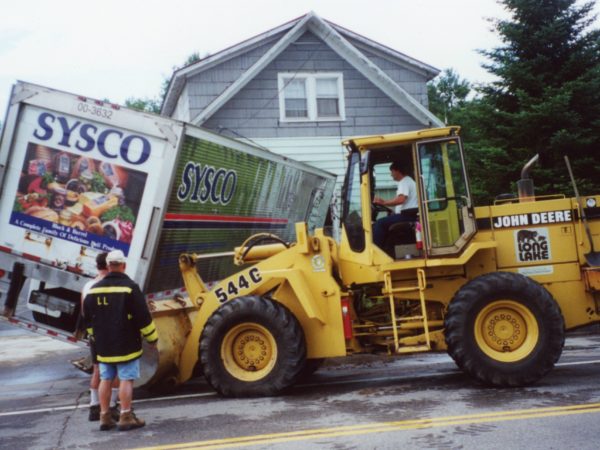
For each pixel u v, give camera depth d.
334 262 7.94
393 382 8.03
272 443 5.41
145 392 8.49
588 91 14.82
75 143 8.42
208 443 5.55
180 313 8.45
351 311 7.89
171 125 8.28
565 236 7.71
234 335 7.59
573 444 4.91
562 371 8.08
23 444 5.95
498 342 7.18
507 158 15.41
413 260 7.62
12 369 11.27
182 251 9.06
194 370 8.34
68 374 10.46
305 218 13.44
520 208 7.75
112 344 6.27
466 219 7.58
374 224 7.82
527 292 7.09
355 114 17.56
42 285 8.98
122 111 8.35
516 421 5.63
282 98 17.28
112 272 6.41
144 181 8.31
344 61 17.66
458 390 7.17
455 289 7.73
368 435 5.47
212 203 9.52
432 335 7.59
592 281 7.45
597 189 14.98
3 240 8.50
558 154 15.04
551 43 15.50
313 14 17.17
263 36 17.22
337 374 9.20
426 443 5.14
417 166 7.69
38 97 8.45
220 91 17.34
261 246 8.57
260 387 7.43
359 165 7.65
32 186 8.47
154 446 5.57
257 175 10.73
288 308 7.90
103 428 6.30
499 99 15.91
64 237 8.42
